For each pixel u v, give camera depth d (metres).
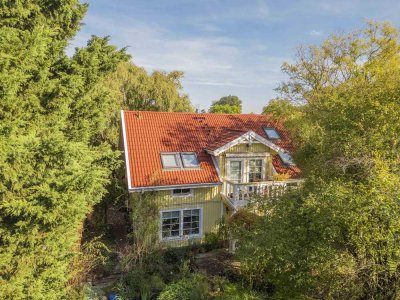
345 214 7.58
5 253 7.82
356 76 16.98
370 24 18.12
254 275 11.50
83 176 8.41
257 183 16.81
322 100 16.23
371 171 8.46
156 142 17.50
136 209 14.20
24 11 9.62
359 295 8.31
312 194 8.48
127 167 15.74
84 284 11.13
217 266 14.23
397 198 7.29
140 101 26.11
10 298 7.58
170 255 14.09
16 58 8.07
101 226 17.77
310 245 8.21
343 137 9.73
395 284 7.97
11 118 8.88
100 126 12.57
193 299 10.69
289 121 18.05
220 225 16.78
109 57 11.85
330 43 19.30
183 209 16.69
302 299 8.91
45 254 8.56
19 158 7.80
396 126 9.00
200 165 17.20
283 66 20.38
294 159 15.80
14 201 7.59
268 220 9.54
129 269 12.45
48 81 9.89
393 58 16.73
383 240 7.39
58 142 8.20
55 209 8.22
